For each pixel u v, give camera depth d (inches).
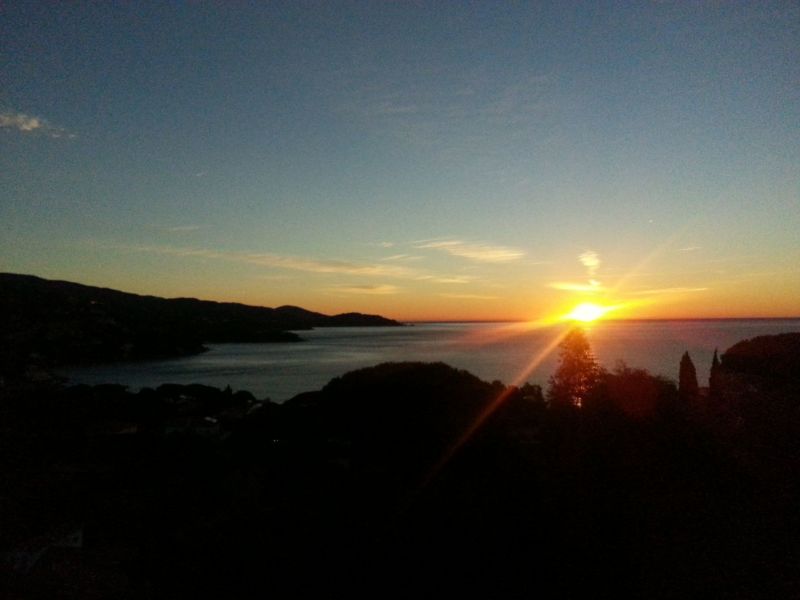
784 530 413.4
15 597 426.3
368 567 425.4
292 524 505.7
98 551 550.9
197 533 542.6
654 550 407.5
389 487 574.9
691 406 768.3
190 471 883.4
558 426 783.1
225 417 1497.3
